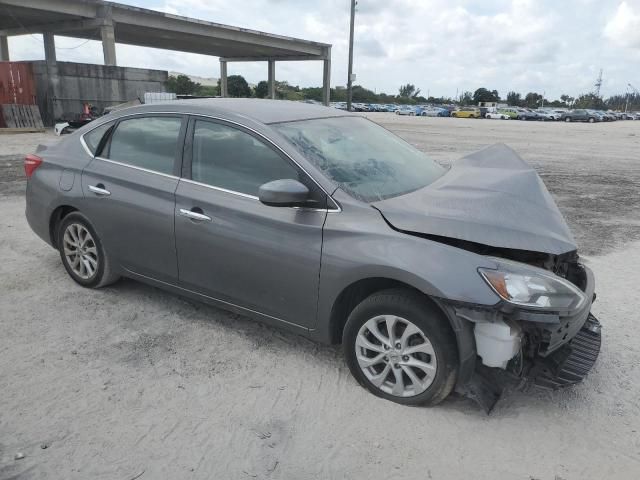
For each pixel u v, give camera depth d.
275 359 3.69
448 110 69.69
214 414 3.09
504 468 2.71
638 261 5.97
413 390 3.14
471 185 3.52
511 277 2.81
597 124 50.16
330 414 3.10
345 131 4.08
